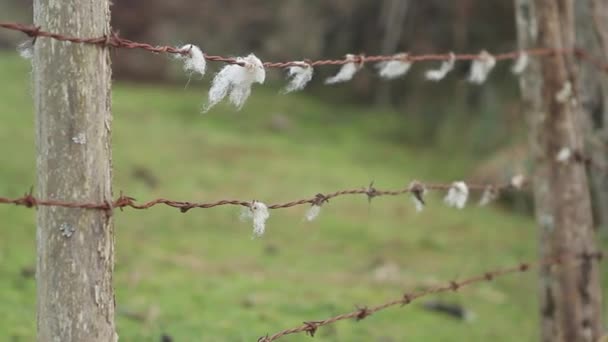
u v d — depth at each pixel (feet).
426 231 33.27
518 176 15.56
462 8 51.11
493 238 33.32
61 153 8.29
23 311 18.25
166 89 60.64
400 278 26.03
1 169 33.88
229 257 26.68
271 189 37.35
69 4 8.23
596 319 16.35
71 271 8.38
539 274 16.44
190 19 61.46
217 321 19.31
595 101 21.68
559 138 16.08
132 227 28.96
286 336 18.57
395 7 51.90
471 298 25.05
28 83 8.66
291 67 10.51
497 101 47.50
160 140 44.50
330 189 38.40
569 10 16.24
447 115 51.75
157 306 20.03
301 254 28.25
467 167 45.83
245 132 49.88
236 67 8.99
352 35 55.72
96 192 8.43
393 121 55.36
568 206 16.14
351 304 22.24
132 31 63.98
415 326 21.29
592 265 16.30
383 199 37.86
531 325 23.03
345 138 51.52
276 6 58.59
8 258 22.45
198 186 36.35
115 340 8.76
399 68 12.67
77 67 8.28
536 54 15.75
